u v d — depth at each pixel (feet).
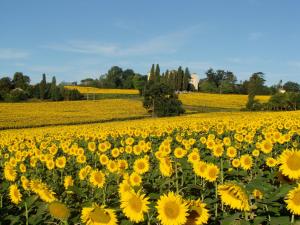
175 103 272.31
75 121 219.41
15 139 97.96
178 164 30.17
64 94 427.74
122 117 242.78
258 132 80.02
